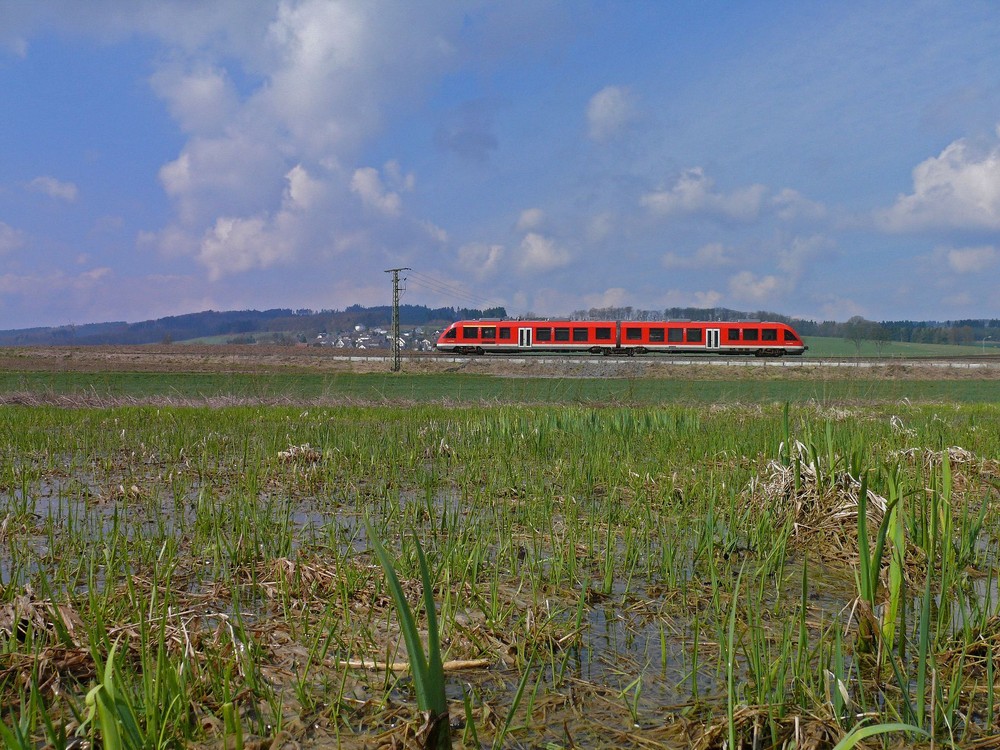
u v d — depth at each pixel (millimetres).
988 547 6176
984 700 3521
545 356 60156
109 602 4508
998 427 15758
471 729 2928
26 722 2879
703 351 59656
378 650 4027
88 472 10336
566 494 8523
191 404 25688
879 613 4598
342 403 27375
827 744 3033
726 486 8281
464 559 5547
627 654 4094
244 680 3553
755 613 4715
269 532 6508
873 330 127125
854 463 7023
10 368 47469
